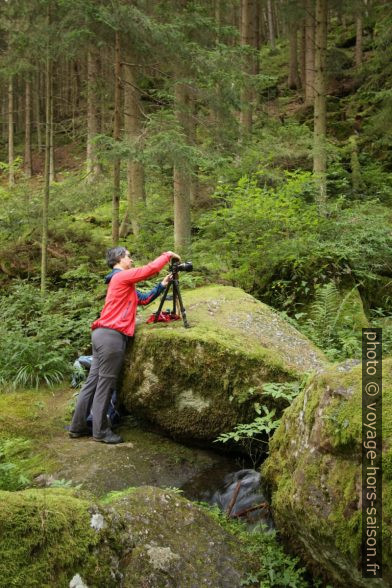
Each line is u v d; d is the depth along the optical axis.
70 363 6.34
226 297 5.81
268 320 5.35
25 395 5.78
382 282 7.84
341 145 14.23
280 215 7.55
